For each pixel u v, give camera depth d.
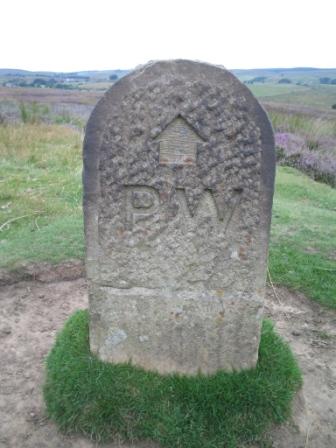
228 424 2.47
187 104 2.26
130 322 2.67
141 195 2.42
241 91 2.24
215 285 2.58
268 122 2.28
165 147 2.35
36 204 5.97
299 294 4.13
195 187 2.39
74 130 12.08
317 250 4.92
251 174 2.36
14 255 4.39
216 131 2.30
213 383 2.65
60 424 2.56
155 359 2.75
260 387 2.62
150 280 2.58
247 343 2.69
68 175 7.60
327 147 10.41
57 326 3.62
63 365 2.75
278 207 6.30
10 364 3.17
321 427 2.71
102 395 2.54
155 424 2.46
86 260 2.55
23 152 8.82
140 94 2.26
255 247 2.49
